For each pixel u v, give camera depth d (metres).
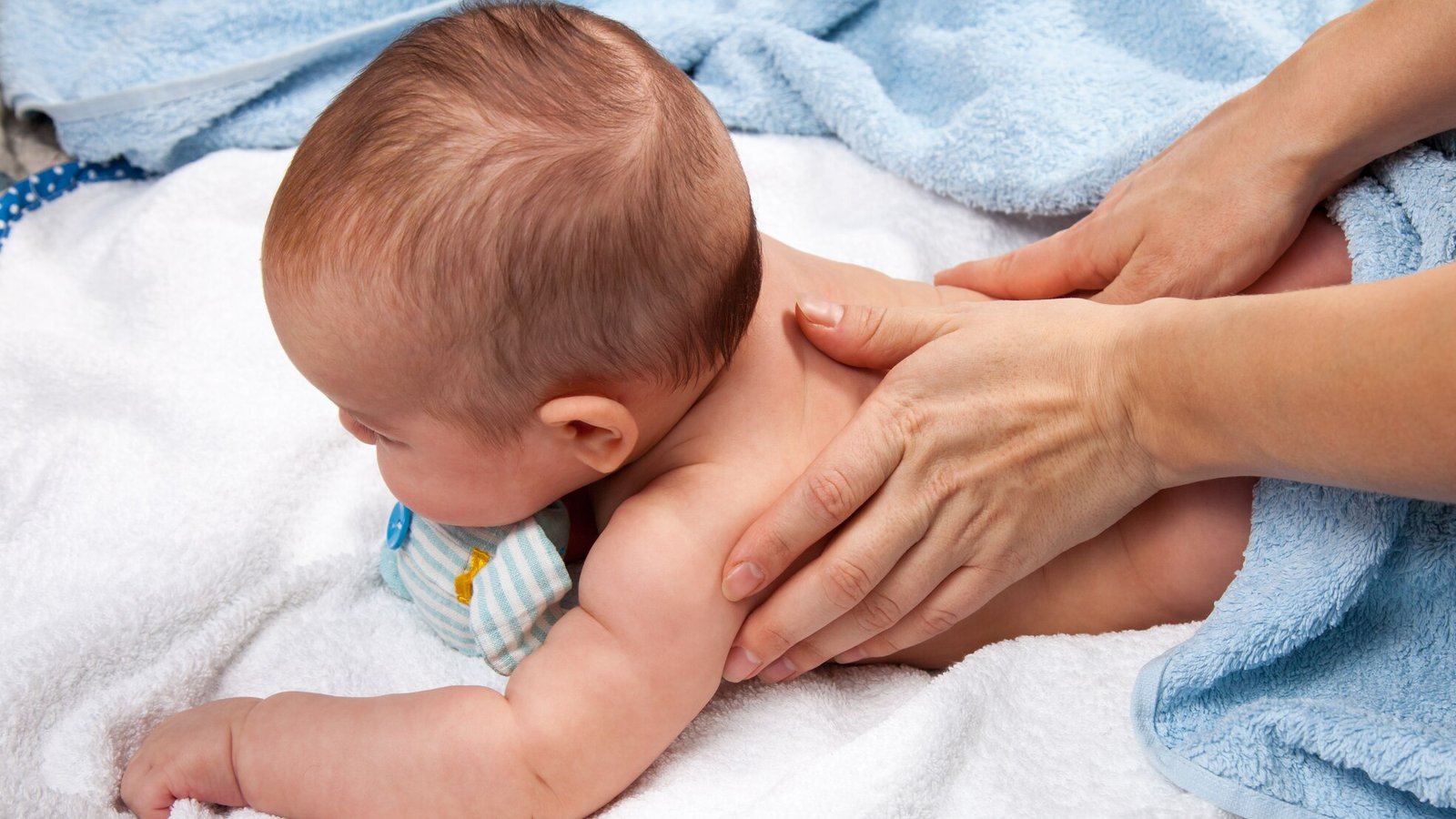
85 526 1.06
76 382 1.15
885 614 0.89
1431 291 0.68
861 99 1.37
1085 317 0.86
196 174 1.35
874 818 0.82
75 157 1.45
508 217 0.78
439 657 1.00
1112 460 0.85
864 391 0.95
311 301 0.80
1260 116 0.94
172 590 0.99
